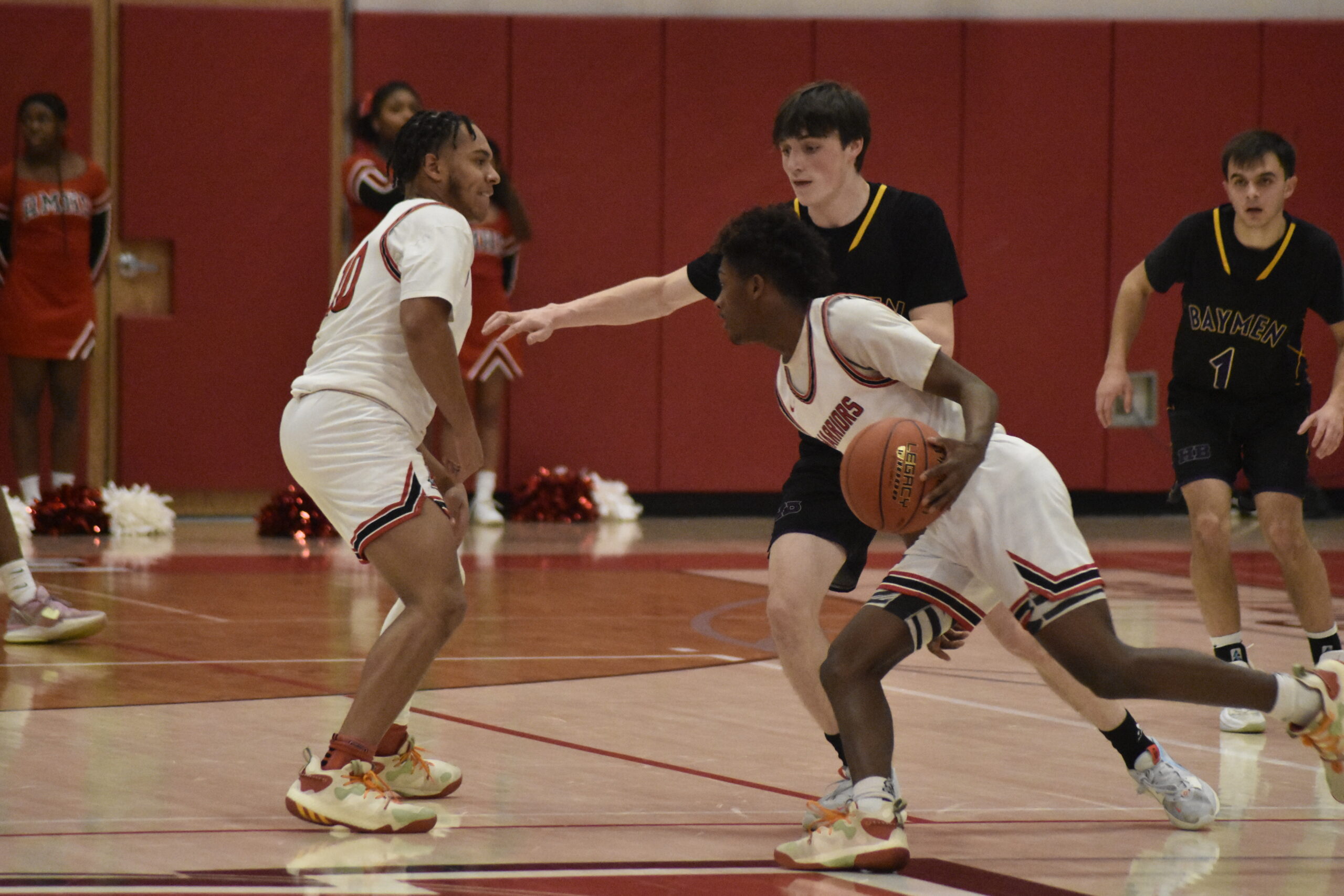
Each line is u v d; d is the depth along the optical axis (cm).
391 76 3141
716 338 3272
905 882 864
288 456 1012
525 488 3158
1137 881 878
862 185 1085
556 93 3200
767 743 1238
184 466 3097
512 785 1084
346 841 928
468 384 3059
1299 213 3375
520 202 3008
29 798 1015
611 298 1152
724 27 3238
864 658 918
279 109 3100
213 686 1421
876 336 913
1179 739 1308
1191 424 1456
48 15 3011
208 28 3066
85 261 2894
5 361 2986
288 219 3116
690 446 3275
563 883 846
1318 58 3362
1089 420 3353
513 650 1655
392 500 981
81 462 3044
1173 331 3356
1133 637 1734
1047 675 1005
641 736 1256
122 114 3044
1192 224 1454
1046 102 3303
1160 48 3322
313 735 1224
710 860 902
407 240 998
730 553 2609
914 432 892
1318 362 3344
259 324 3114
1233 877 889
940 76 3278
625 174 3228
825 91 1064
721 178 3256
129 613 1856
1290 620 1905
